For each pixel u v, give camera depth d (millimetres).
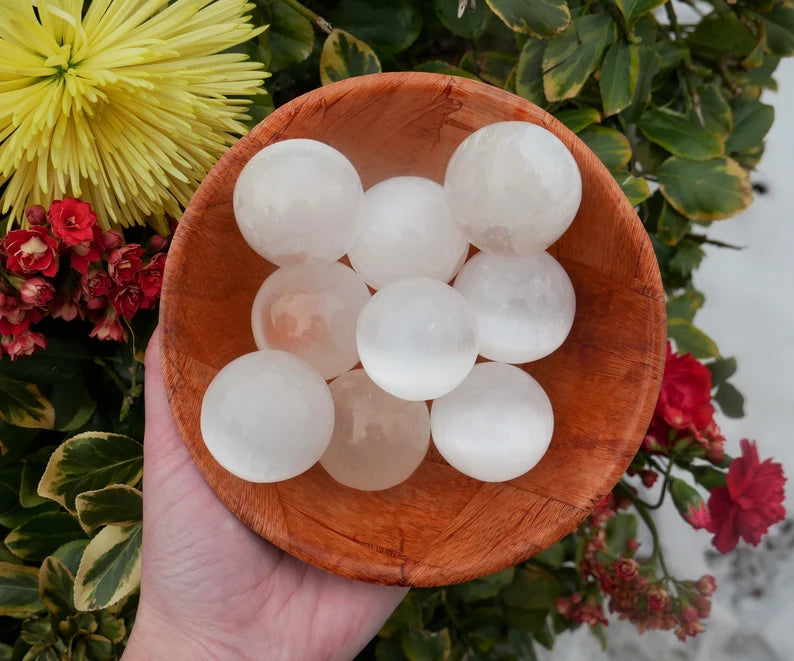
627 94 251
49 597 261
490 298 206
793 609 491
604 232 204
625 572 297
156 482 223
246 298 232
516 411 201
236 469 190
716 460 269
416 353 188
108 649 266
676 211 298
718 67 307
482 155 192
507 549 193
